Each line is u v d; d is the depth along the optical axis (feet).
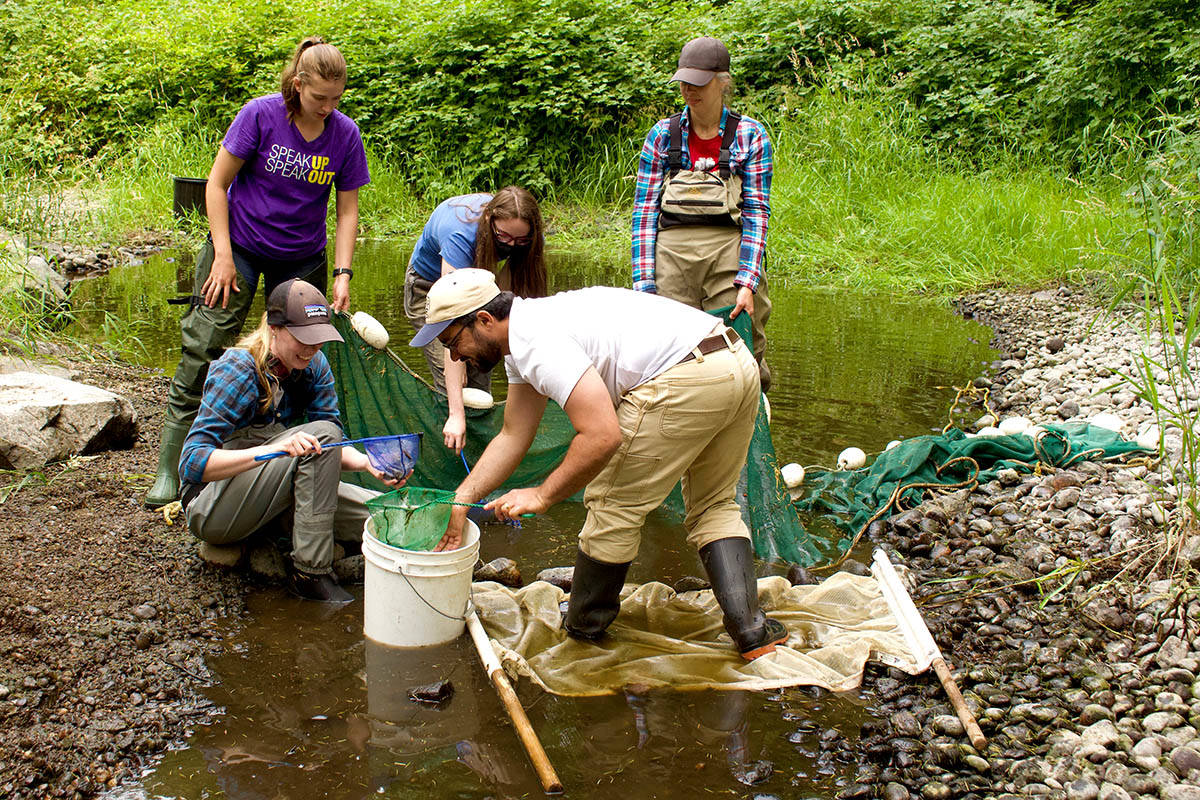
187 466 12.01
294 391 13.14
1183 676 10.58
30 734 9.64
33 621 11.32
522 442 11.08
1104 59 40.63
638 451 10.73
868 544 14.75
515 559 14.32
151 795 9.02
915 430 19.57
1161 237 15.51
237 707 10.37
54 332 23.73
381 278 32.96
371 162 48.26
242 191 14.85
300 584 12.68
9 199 35.24
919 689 10.91
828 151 42.34
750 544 11.90
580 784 9.30
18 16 56.13
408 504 11.21
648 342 10.59
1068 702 10.46
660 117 48.91
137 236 38.75
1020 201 36.78
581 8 50.06
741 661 11.46
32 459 15.52
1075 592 12.59
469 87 48.88
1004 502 15.37
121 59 53.57
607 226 44.86
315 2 54.75
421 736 9.97
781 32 49.60
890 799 9.14
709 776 9.48
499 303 10.45
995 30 45.96
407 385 15.74
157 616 11.86
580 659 11.38
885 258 36.83
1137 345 23.90
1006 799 9.02
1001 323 28.86
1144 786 9.04
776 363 24.38
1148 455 16.34
